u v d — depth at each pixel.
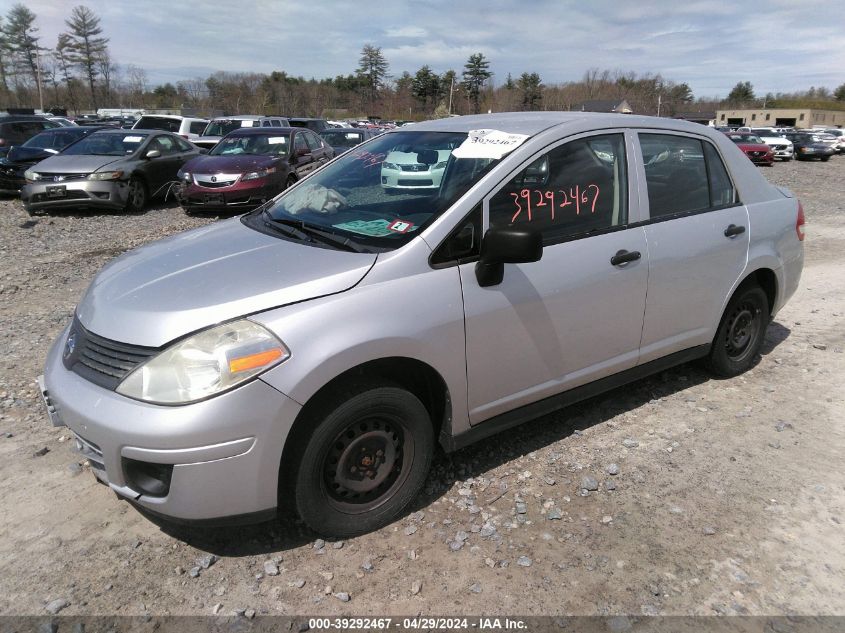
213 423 2.30
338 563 2.62
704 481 3.20
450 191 2.95
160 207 12.62
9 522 2.85
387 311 2.60
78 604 2.39
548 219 3.13
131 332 2.46
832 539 2.77
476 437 3.07
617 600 2.43
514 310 2.97
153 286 2.67
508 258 2.66
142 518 2.89
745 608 2.39
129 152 12.14
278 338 2.40
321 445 2.56
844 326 5.56
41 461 3.33
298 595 2.45
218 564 2.61
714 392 4.22
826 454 3.45
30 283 6.85
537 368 3.16
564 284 3.13
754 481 3.20
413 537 2.79
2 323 5.51
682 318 3.80
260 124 19.05
